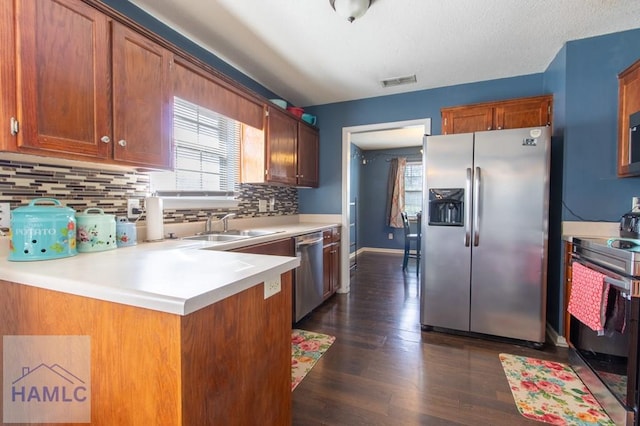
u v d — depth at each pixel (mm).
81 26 1331
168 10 1979
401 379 1907
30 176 1459
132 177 1964
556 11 2010
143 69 1626
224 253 1448
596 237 2154
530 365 2078
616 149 2271
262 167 2816
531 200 2326
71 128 1297
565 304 2332
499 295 2432
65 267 1109
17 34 1123
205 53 2494
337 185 3867
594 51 2328
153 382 792
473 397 1729
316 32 2252
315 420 1548
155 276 965
